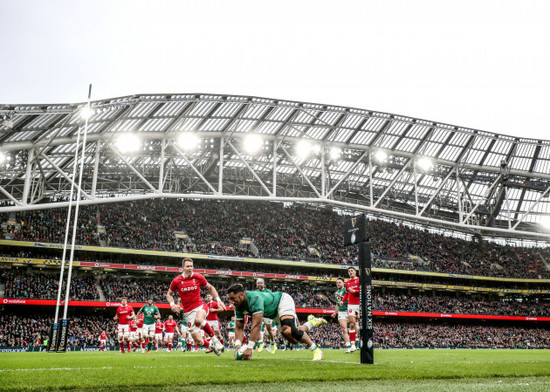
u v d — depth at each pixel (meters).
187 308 13.13
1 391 5.95
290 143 54.88
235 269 60.06
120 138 45.72
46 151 46.06
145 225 58.16
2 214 50.59
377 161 60.69
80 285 49.38
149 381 6.85
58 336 27.33
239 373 8.02
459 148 60.25
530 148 60.88
